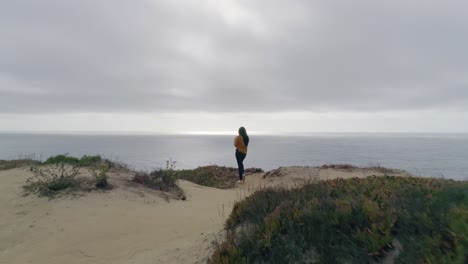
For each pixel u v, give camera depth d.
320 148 146.00
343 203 4.11
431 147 150.62
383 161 62.84
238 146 13.71
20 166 12.39
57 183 8.40
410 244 3.12
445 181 5.53
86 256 5.02
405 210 3.67
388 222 3.48
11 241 5.50
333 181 6.41
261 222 4.43
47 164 11.91
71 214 6.77
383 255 3.16
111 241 5.61
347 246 3.42
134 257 4.98
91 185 8.73
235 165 64.31
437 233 3.10
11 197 7.68
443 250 2.88
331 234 3.64
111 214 6.97
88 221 6.45
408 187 4.81
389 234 3.30
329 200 4.49
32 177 9.19
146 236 5.91
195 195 10.33
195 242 5.19
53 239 5.59
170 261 4.63
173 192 10.02
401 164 54.16
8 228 6.02
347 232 3.63
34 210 6.92
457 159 70.69
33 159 15.38
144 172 11.92
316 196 5.00
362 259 3.20
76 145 150.00
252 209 5.16
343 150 125.94
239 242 4.14
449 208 3.53
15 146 125.38
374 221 3.60
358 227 3.62
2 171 10.91
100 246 5.39
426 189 4.55
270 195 5.62
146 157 83.44
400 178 6.47
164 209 7.91
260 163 67.12
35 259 4.88
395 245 3.23
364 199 4.21
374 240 3.26
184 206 8.51
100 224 6.34
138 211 7.43
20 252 5.11
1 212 6.80
